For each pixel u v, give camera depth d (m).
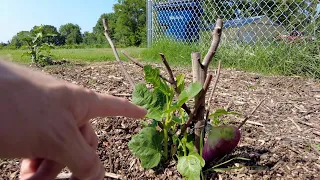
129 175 0.41
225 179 0.39
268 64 1.20
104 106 0.11
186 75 1.08
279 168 0.42
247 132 0.54
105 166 0.43
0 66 0.08
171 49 1.61
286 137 0.52
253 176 0.40
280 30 1.32
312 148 0.48
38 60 1.44
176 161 0.41
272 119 0.62
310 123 0.60
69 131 0.09
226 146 0.39
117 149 0.46
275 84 0.94
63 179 0.39
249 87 0.90
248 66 1.25
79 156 0.09
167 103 0.38
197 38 1.67
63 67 1.30
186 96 0.35
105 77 1.03
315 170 0.42
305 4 1.23
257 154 0.45
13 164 0.44
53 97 0.09
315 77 1.06
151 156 0.38
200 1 1.65
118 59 0.44
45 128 0.08
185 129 0.39
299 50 1.15
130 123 0.54
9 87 0.08
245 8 1.46
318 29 1.19
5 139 0.08
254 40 1.37
